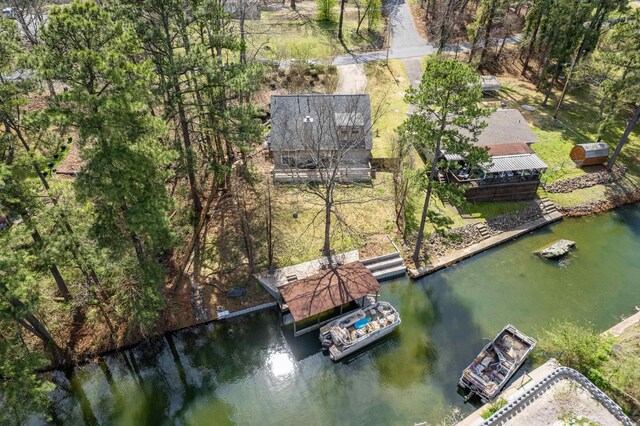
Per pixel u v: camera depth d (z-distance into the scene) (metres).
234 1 56.16
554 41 50.97
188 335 28.39
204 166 38.41
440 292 31.94
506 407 22.48
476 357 27.39
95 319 27.52
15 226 21.03
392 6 81.06
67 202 22.73
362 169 40.94
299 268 31.95
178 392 25.70
